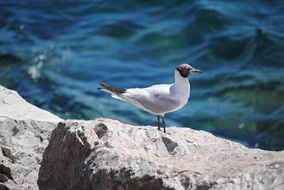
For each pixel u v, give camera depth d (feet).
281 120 68.54
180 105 37.37
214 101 73.15
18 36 86.63
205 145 34.60
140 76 79.46
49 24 90.33
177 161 32.48
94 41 86.53
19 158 40.22
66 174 35.29
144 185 30.58
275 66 79.15
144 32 88.48
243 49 83.05
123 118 69.21
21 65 79.15
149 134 35.45
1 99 45.44
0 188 37.86
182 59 82.64
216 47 83.87
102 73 79.36
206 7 91.15
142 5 94.17
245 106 71.61
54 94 73.20
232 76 77.25
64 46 84.74
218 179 29.60
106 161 32.27
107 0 95.40
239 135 67.26
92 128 34.83
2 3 95.45
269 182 29.27
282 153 32.76
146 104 37.22
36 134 41.98
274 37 84.58
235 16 90.27
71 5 95.14
